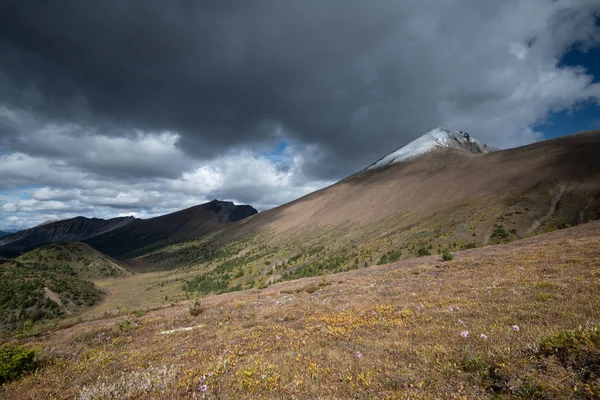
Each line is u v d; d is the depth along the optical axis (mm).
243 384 7391
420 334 9656
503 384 5602
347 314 15062
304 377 7480
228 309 24469
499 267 22562
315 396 6430
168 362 11055
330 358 8703
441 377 6324
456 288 17406
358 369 7539
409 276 26844
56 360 13117
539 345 6406
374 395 6051
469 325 9805
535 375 5461
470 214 131375
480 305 12180
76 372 11031
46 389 9273
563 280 14109
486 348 7219
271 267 194625
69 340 19328
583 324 7723
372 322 12375
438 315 11727
